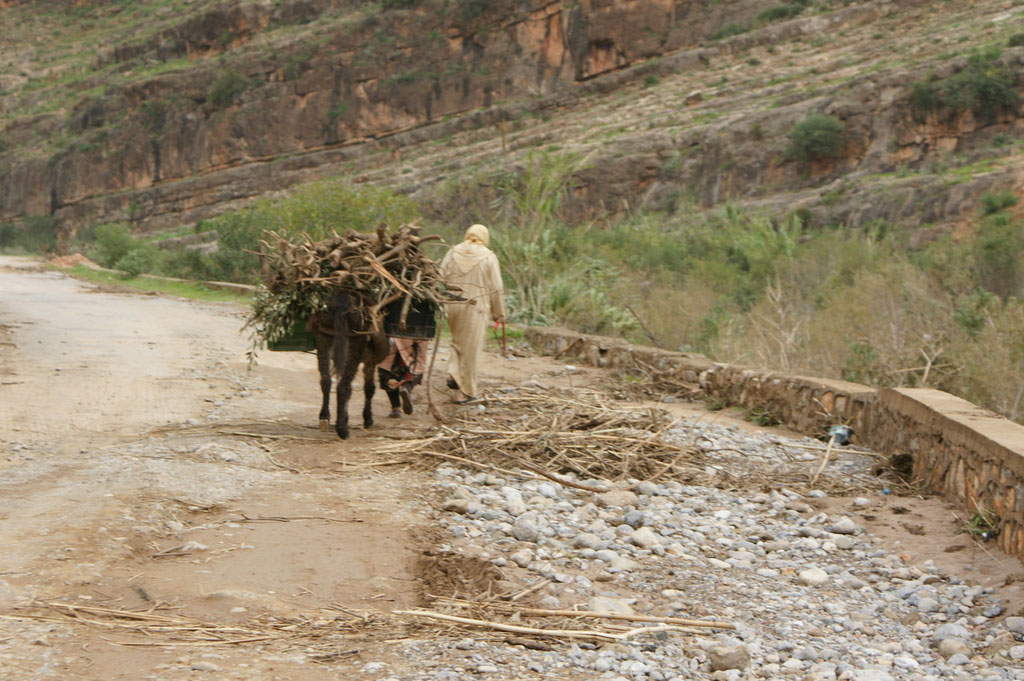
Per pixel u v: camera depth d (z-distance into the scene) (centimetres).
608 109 8175
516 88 9119
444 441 865
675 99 7806
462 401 1059
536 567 594
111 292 2752
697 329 1883
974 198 5069
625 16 8712
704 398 1211
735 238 3800
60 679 409
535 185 2164
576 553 627
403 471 787
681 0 8688
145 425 930
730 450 926
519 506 706
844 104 6253
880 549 669
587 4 8838
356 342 860
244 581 539
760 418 1086
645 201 6712
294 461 800
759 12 8462
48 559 546
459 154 8325
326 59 9744
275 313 868
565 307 1897
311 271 842
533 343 1625
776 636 520
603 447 883
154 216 10081
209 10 11350
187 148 10188
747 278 3045
